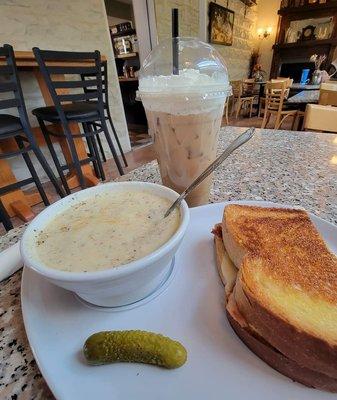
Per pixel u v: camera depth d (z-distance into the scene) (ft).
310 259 0.56
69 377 0.40
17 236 0.81
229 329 0.48
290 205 0.83
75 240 0.56
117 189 0.75
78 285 0.42
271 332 0.41
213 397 0.38
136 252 0.51
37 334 0.47
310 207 0.85
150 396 0.39
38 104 3.69
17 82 2.24
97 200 0.72
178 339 0.47
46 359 0.43
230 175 1.13
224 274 0.59
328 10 8.95
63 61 2.80
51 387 0.39
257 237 0.62
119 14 8.09
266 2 10.12
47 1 3.60
